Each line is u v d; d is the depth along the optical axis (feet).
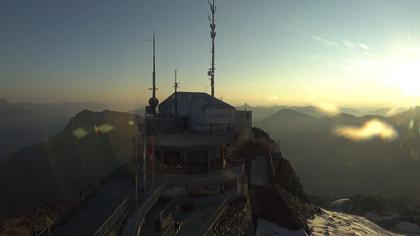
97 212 88.63
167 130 175.52
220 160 137.49
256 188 159.43
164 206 109.50
